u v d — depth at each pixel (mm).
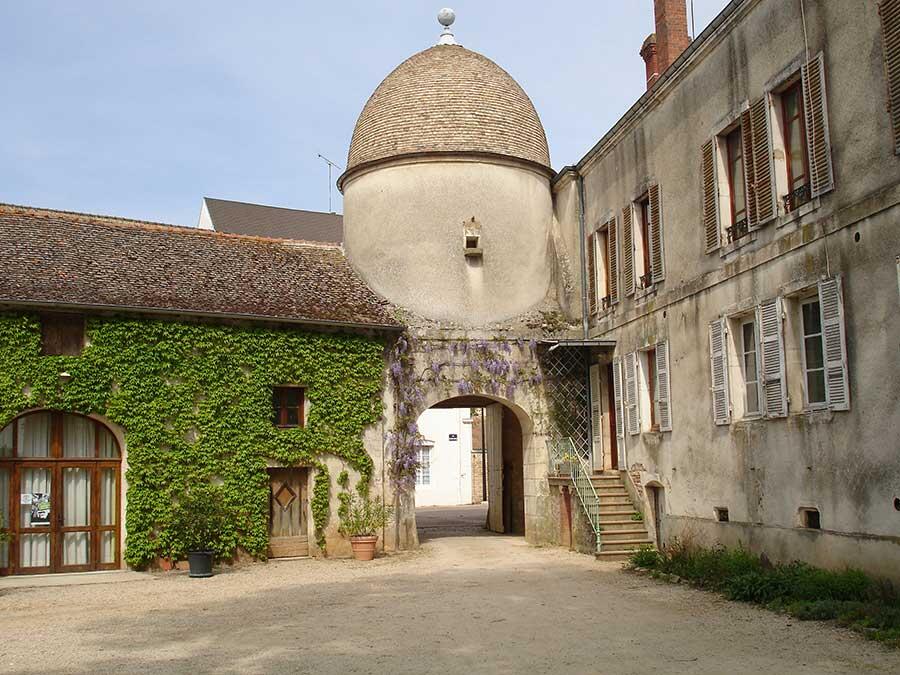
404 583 14867
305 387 19234
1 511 16656
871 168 11297
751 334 14422
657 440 17344
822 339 12312
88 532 17297
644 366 18297
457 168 21656
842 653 8844
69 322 17141
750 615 11016
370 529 19094
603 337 20219
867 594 10805
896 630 9492
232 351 18375
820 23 12352
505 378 20984
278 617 11758
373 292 21438
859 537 11359
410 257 21328
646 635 9945
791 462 12844
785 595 11742
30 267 17688
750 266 14008
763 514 13562
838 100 11945
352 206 22703
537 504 20922
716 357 15008
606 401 20641
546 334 21422
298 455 18812
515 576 15359
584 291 21359
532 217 22234
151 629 11102
